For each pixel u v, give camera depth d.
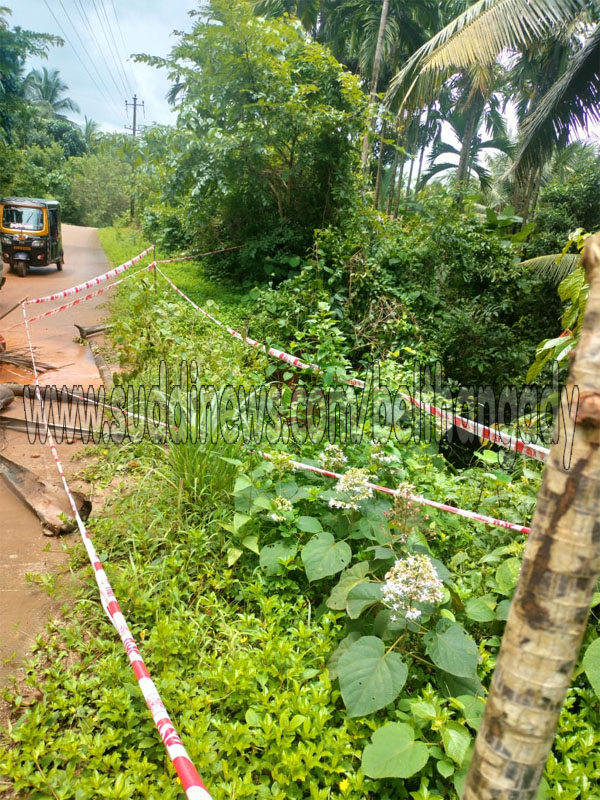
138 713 2.34
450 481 3.93
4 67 22.66
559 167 18.66
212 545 3.43
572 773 2.13
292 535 3.32
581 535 1.05
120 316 8.60
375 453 3.75
